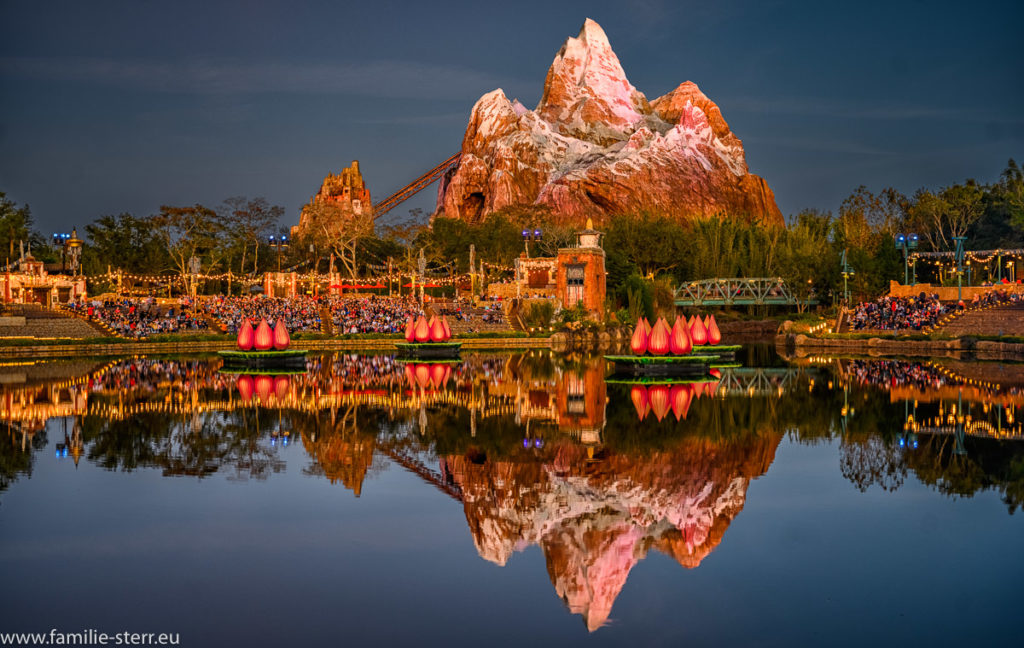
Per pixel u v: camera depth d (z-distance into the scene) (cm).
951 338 6306
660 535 1541
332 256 10094
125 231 10606
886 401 3247
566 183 16900
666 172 17300
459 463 2125
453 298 9288
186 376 4234
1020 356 5731
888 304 7444
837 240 10381
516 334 7175
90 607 1230
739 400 3275
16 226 10225
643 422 2738
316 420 2762
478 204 18462
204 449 2294
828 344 6919
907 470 2050
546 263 8675
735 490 1859
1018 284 7244
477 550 1463
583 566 1382
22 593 1276
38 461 2142
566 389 3669
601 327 7450
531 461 2134
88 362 5128
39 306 6594
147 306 7238
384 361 5303
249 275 9581
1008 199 10388
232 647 1102
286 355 4884
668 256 10762
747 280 10000
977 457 2189
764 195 18300
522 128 19175
